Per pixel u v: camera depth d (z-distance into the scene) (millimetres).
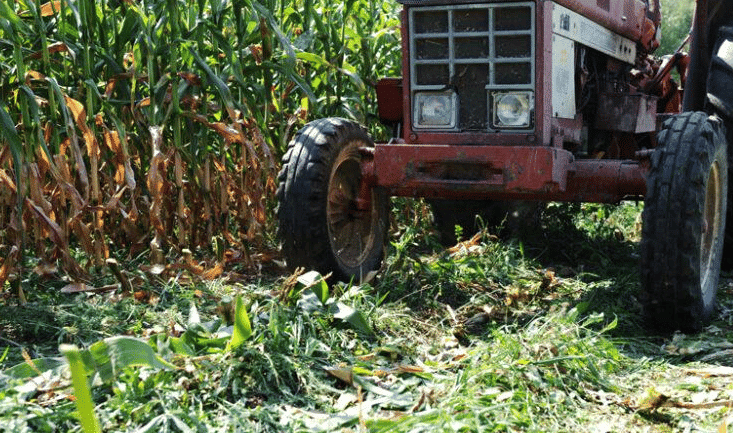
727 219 4438
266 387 2771
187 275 4434
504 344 3129
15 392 2520
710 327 3818
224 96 4609
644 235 3576
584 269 5004
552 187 3777
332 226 4281
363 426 2395
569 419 2654
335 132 4215
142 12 4523
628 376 3094
